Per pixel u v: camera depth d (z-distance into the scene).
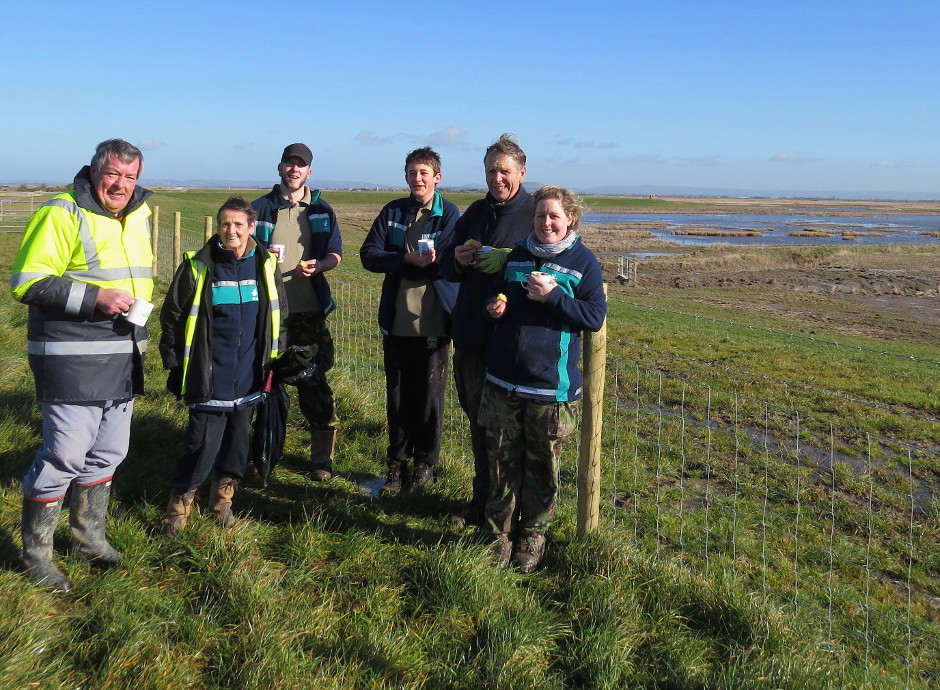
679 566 3.84
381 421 6.02
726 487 5.91
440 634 3.16
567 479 5.52
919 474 6.52
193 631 2.98
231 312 3.79
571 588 3.57
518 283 3.70
